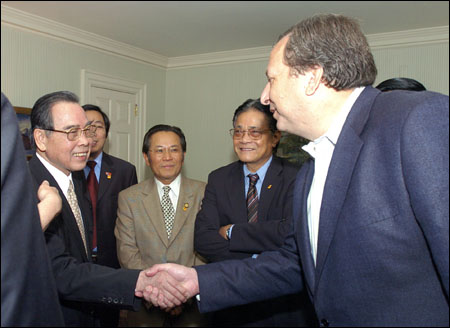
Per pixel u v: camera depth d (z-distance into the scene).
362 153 0.86
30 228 0.70
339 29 0.92
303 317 1.64
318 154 1.02
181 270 1.34
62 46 3.92
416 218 0.77
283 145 4.23
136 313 2.04
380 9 3.40
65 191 1.56
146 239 2.00
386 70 4.09
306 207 1.07
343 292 0.87
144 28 3.99
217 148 5.08
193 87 5.22
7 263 0.63
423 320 0.79
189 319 2.02
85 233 1.61
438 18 3.57
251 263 1.30
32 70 3.64
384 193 0.81
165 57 5.21
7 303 0.62
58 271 1.33
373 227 0.82
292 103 0.99
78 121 1.52
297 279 1.25
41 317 0.70
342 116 0.95
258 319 1.67
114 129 4.61
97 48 4.29
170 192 2.14
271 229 1.62
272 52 1.05
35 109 1.52
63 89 3.95
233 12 3.55
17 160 0.69
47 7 3.39
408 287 0.80
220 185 1.89
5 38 3.40
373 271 0.82
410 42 3.94
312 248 1.04
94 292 1.35
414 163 0.75
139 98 4.95
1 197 0.65
